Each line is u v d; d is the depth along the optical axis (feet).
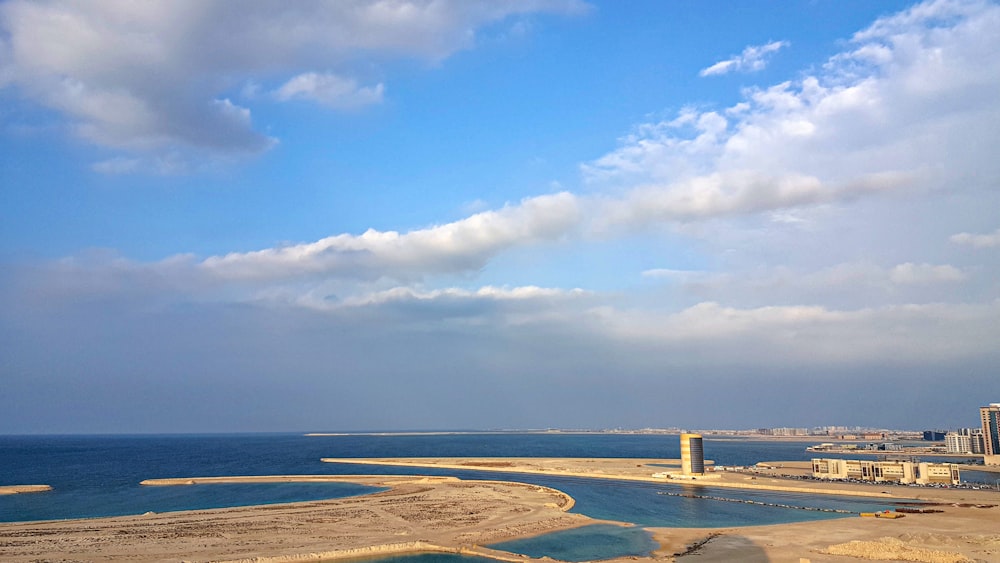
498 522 359.25
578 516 385.09
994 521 367.45
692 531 341.41
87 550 278.05
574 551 294.87
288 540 302.25
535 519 370.94
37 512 430.20
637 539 320.70
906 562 268.62
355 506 415.85
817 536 324.19
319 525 342.64
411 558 278.87
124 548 282.36
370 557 279.90
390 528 335.88
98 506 459.73
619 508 440.04
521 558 276.41
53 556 266.16
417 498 460.96
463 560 275.80
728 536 327.06
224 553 273.95
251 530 326.65
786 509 436.35
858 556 277.03
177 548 282.97
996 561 263.90
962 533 327.47
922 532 328.90
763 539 318.04
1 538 303.48
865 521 371.56
